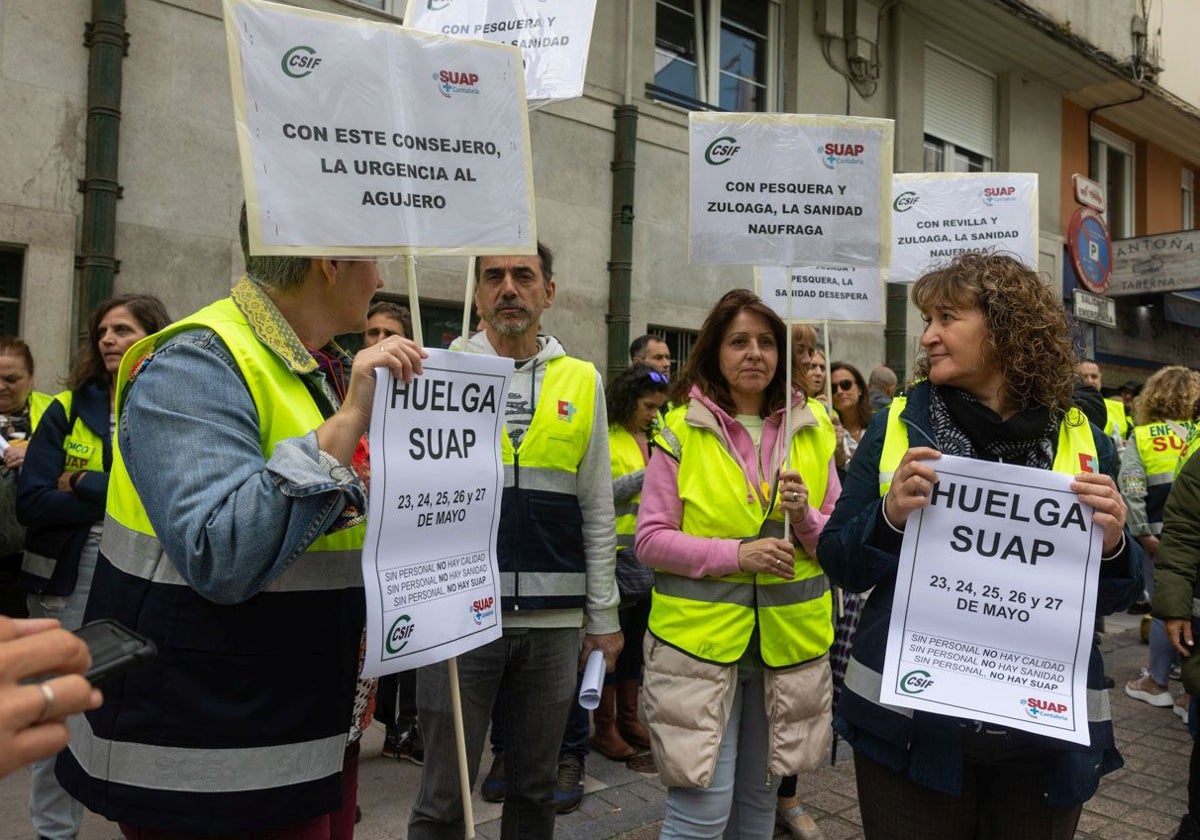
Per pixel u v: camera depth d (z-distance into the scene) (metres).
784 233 2.87
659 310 8.02
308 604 1.45
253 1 1.51
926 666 1.70
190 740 1.34
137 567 1.40
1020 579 1.69
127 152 5.30
